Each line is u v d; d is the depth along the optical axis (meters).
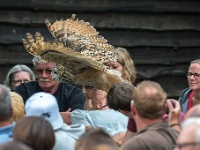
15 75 12.67
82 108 11.26
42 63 11.13
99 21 16.23
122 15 16.42
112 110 10.41
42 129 7.48
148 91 8.12
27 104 8.72
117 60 12.16
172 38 16.83
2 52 15.71
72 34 10.43
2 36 15.66
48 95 8.77
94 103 10.60
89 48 10.31
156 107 8.09
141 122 8.18
